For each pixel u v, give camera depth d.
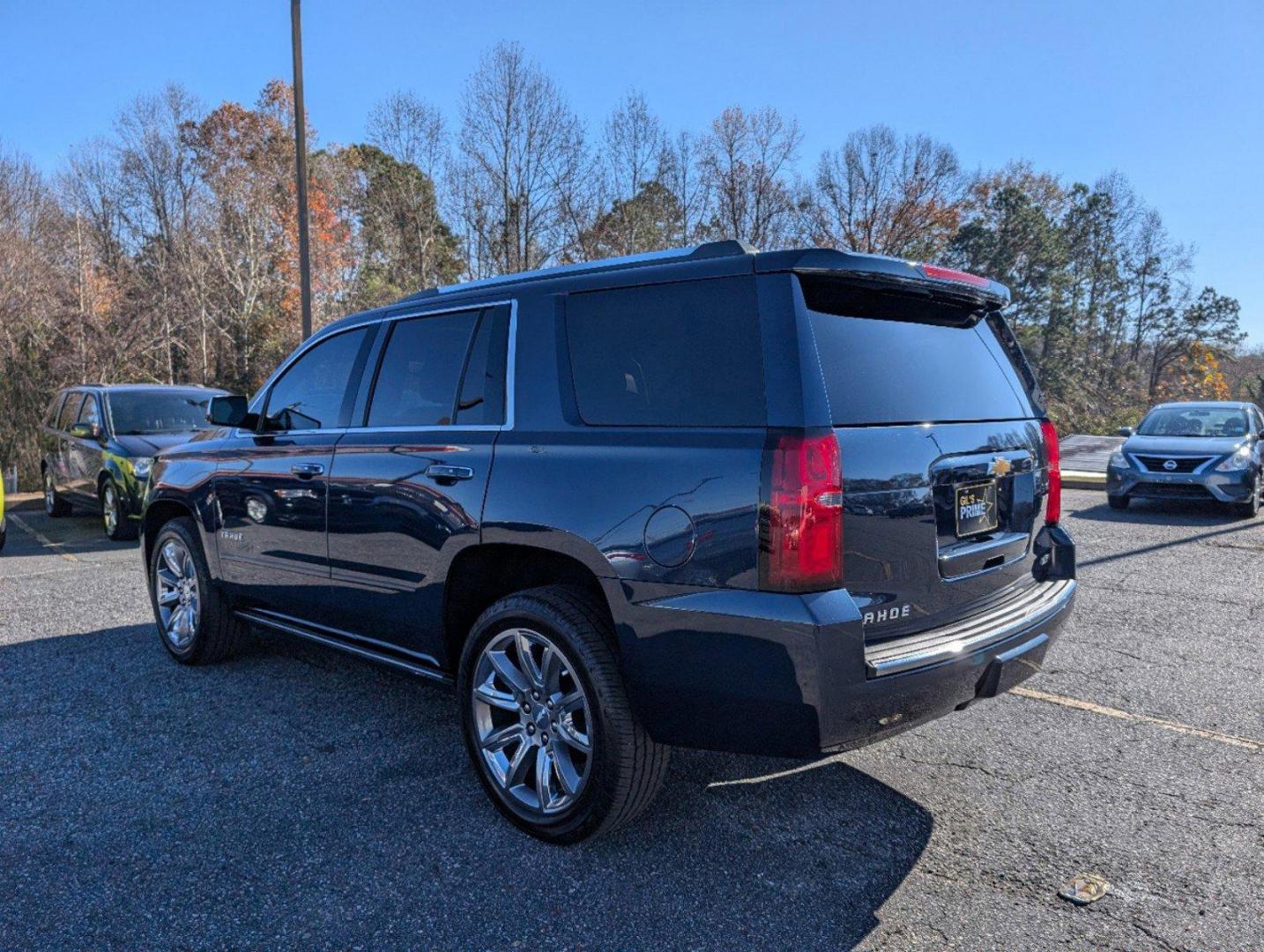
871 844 2.97
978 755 3.72
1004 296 3.37
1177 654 5.16
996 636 2.81
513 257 36.00
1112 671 4.84
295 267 43.97
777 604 2.41
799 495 2.40
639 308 2.92
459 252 39.59
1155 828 3.08
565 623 2.85
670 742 2.71
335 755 3.70
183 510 5.09
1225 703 4.33
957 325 3.25
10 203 36.12
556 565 3.06
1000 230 59.09
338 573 3.81
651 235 37.03
